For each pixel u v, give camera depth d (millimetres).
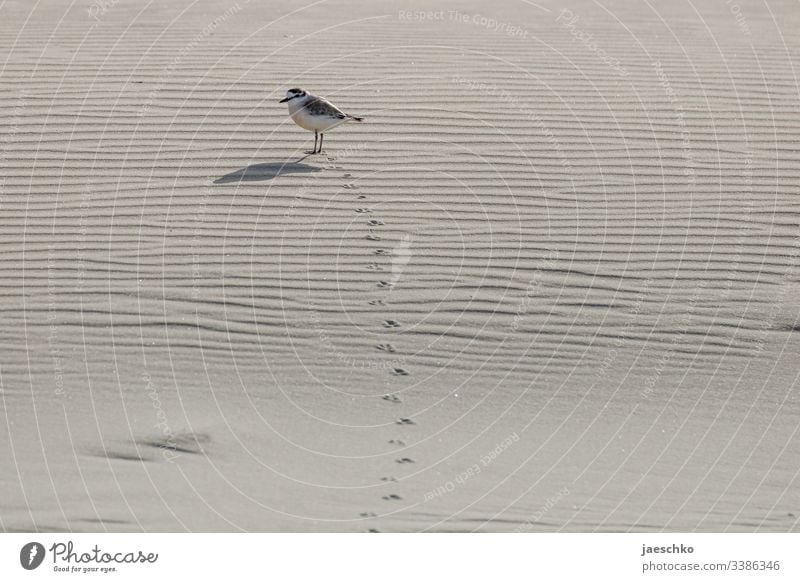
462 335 21906
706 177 28344
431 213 26141
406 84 33969
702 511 17000
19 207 25766
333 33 39438
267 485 17203
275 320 21969
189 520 16156
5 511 16109
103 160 28328
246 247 24391
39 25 39750
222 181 27344
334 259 24062
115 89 33031
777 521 16875
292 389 20109
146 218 25469
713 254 24844
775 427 19609
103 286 22766
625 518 16812
